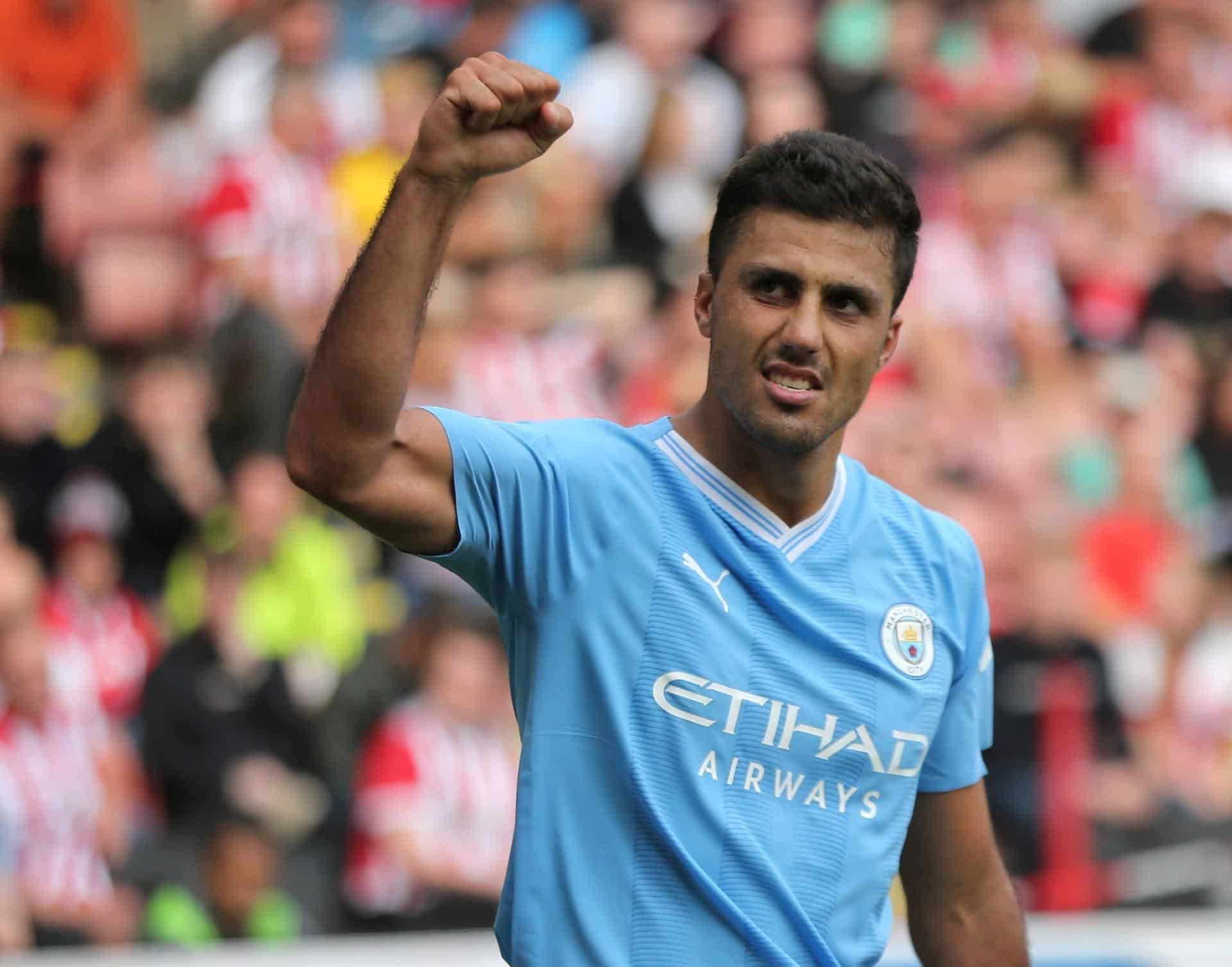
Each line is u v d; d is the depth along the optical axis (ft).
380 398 21.86
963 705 26.94
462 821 67.46
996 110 100.73
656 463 24.82
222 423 76.33
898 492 26.76
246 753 67.51
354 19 90.27
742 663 24.16
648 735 23.76
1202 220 101.30
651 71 92.63
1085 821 75.00
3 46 84.33
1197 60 108.17
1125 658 84.48
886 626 25.31
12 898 62.95
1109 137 103.30
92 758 66.28
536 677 24.04
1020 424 89.40
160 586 73.46
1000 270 95.61
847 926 24.71
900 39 99.86
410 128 87.04
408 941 59.93
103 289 80.28
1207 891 74.18
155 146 84.74
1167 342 97.81
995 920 28.32
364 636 70.79
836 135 24.52
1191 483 93.45
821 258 23.59
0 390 74.84
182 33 88.43
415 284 21.91
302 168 83.51
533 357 82.33
